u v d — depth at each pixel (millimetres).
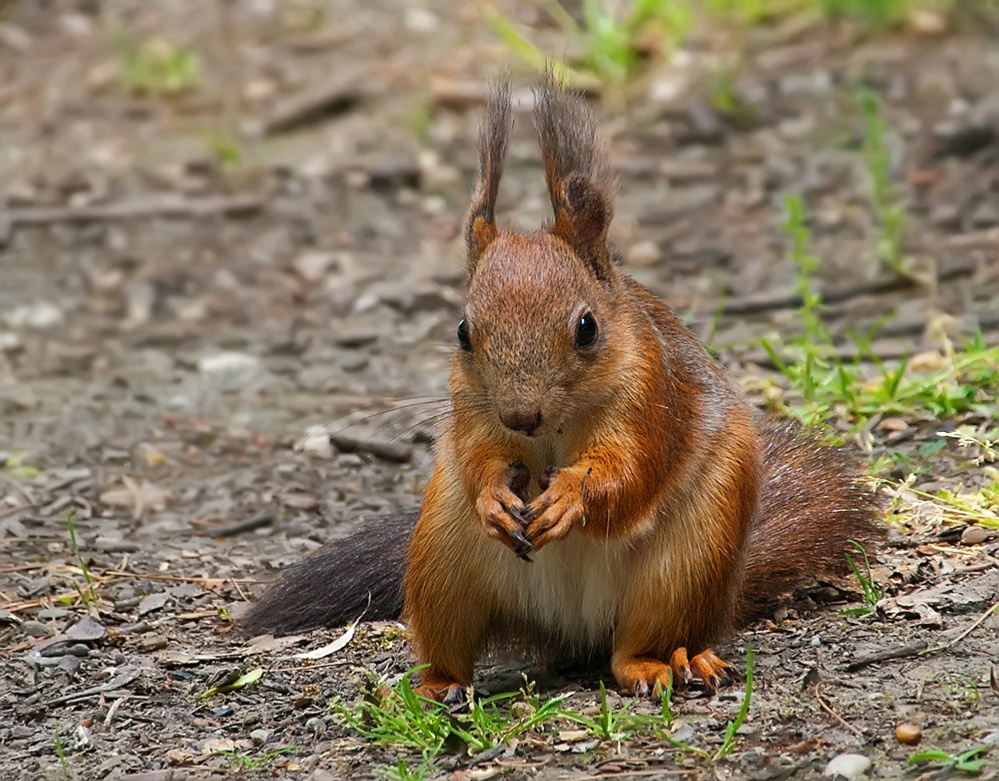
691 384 8539
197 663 8906
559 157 8250
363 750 7555
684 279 15469
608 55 19438
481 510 7629
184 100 20578
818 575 9172
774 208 16656
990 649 7895
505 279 7809
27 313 16094
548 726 7562
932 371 12367
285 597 9445
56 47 22250
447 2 21875
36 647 9250
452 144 18797
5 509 11758
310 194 18188
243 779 7328
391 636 9094
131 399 14141
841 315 14219
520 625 8570
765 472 9406
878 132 16156
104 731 8094
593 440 7809
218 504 11828
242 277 16656
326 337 15266
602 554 8164
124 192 18453
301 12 22297
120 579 10312
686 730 7293
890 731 7074
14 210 18094
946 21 19594
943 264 14852
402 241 17156
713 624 8180
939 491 9984
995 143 16984
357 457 12703
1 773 7633
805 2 20406
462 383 7973
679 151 18062
